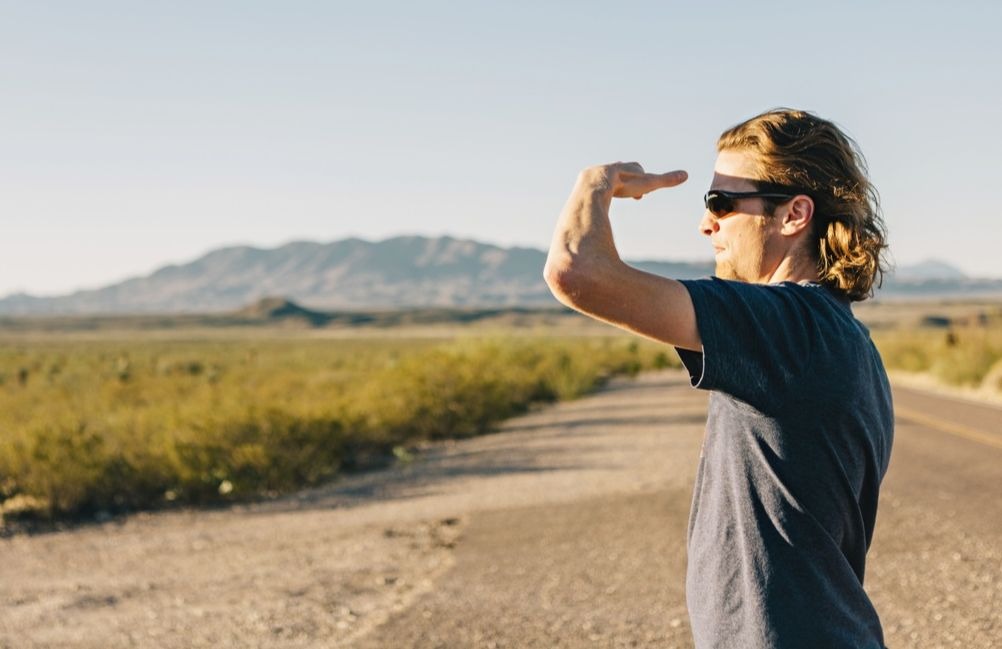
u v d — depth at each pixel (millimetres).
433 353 22969
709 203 1979
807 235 1943
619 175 1831
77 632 6395
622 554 7562
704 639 1826
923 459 11977
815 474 1753
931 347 36375
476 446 16750
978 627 5363
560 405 25109
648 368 48031
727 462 1833
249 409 14438
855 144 1993
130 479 12266
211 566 8422
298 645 5723
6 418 17453
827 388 1745
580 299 1710
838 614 1752
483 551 8117
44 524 11195
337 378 33438
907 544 7488
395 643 5590
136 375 39719
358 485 13031
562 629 5699
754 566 1768
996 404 20344
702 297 1701
